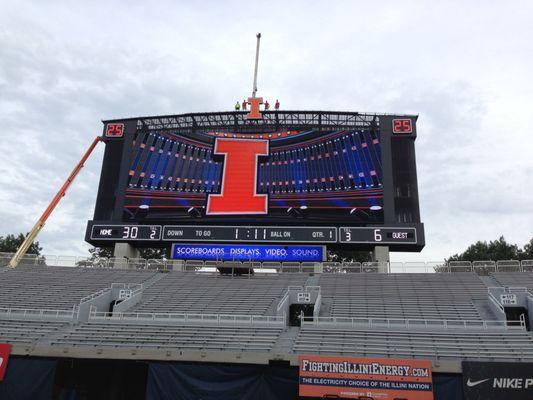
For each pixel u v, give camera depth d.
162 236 29.73
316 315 22.55
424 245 28.03
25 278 29.48
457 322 21.75
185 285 28.22
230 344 19.98
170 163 31.14
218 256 29.14
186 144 31.47
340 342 19.91
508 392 16.14
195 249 29.36
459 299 24.34
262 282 28.62
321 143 30.42
